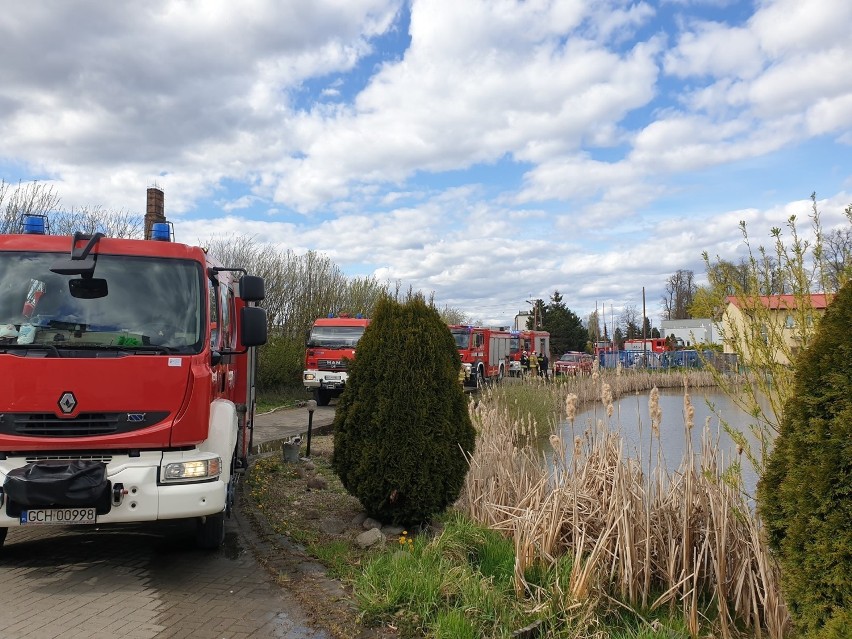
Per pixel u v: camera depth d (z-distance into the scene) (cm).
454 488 594
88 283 513
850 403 264
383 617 407
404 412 575
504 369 3178
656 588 472
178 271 533
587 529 497
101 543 588
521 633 387
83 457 471
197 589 472
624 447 549
